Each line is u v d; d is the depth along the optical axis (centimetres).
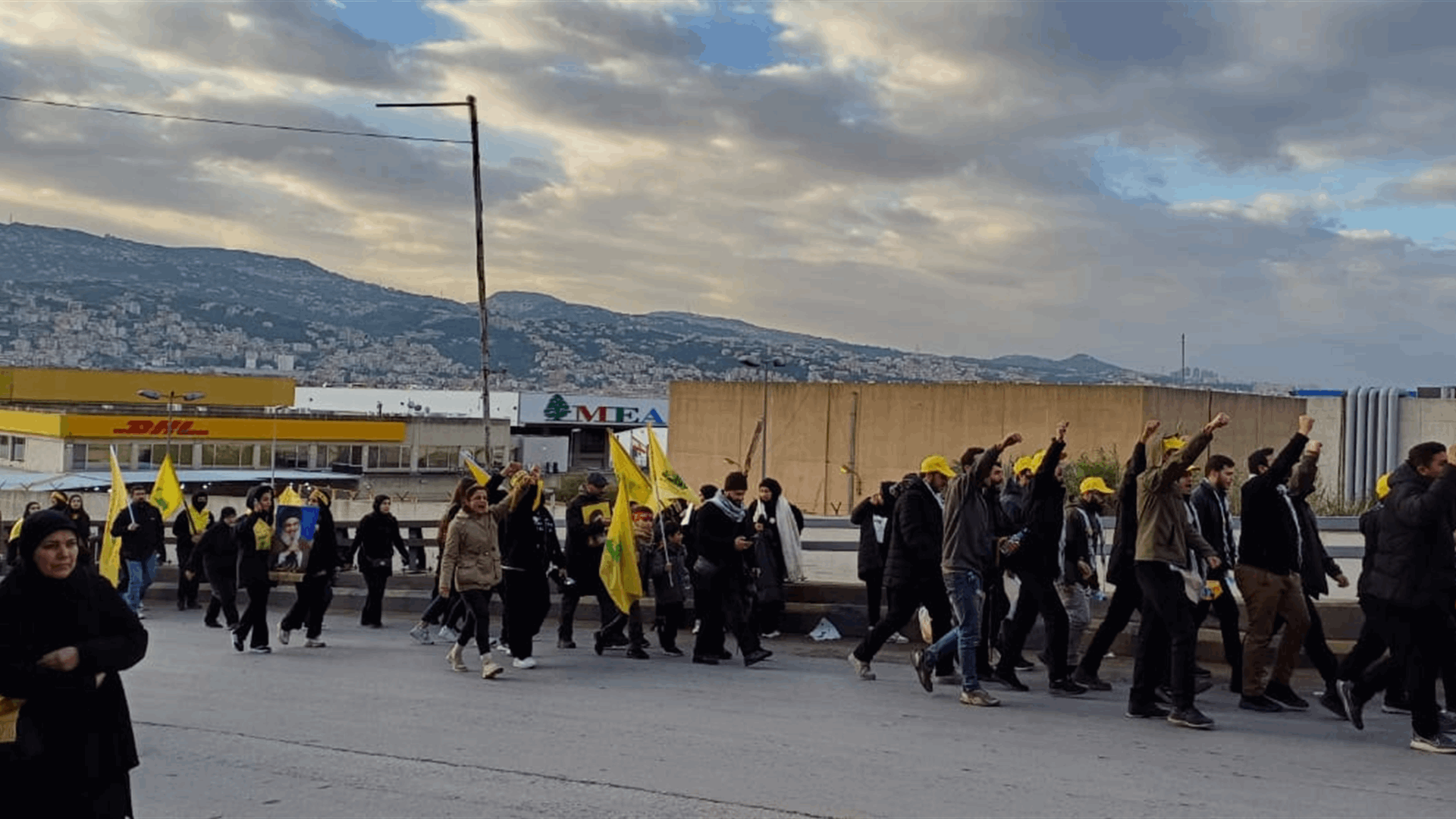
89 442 6588
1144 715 1009
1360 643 993
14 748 477
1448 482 861
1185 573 983
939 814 733
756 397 5525
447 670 1299
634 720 1014
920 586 1172
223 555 1723
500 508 1306
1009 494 1271
